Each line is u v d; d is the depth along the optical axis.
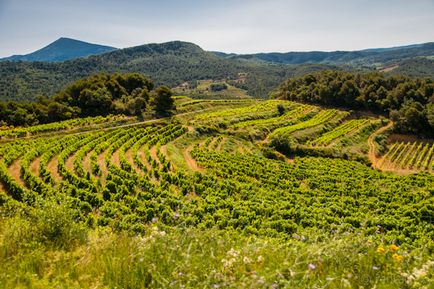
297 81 132.38
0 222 9.38
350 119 103.19
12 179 37.34
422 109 94.31
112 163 49.06
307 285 5.77
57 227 8.55
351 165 64.62
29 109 78.31
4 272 6.29
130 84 108.12
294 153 71.88
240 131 79.44
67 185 36.84
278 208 34.56
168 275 6.18
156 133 70.56
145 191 39.66
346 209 37.62
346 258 6.82
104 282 6.21
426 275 6.43
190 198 38.81
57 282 6.11
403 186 50.22
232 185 43.59
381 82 120.50
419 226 31.75
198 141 71.19
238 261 6.70
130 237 8.02
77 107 83.44
